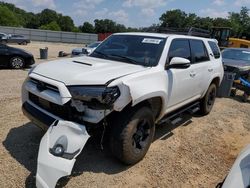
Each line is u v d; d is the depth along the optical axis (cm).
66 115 374
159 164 427
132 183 375
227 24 7338
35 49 3034
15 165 389
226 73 926
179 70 486
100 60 467
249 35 7662
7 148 434
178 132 563
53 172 322
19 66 1304
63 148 336
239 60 1133
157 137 528
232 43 2222
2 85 872
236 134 588
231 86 933
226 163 453
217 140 543
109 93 351
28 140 463
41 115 398
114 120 379
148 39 495
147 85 399
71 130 348
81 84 362
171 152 471
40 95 389
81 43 5597
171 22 7056
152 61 453
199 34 1006
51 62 453
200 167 433
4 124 526
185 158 455
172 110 507
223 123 647
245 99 900
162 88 432
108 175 386
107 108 352
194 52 571
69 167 329
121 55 481
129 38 515
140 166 416
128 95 364
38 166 327
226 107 806
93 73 382
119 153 385
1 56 1253
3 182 353
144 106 403
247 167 257
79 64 430
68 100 358
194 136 551
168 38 491
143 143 415
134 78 384
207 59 629
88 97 351
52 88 378
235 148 514
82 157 424
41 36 5422
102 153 438
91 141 443
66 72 388
